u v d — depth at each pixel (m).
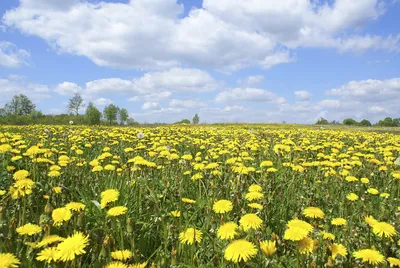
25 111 74.25
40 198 3.60
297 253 2.26
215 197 3.94
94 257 2.29
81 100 64.12
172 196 3.93
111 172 4.81
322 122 56.44
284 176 5.41
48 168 4.58
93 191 3.99
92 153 7.74
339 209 4.02
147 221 3.30
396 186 5.14
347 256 2.64
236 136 12.41
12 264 1.86
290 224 2.43
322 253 2.49
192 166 5.64
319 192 4.66
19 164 4.98
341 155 7.07
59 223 2.43
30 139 9.58
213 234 2.83
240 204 3.54
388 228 2.67
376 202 4.53
